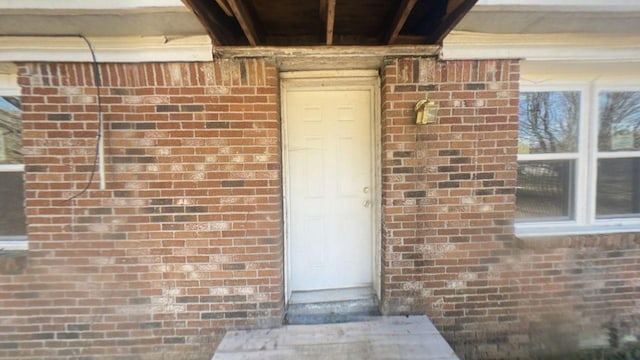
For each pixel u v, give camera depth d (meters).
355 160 3.06
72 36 2.38
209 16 2.13
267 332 2.55
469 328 2.77
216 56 2.48
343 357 2.21
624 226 3.04
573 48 2.61
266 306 2.63
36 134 2.49
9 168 2.68
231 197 2.59
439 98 2.62
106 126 2.51
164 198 2.57
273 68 2.54
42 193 2.52
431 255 2.71
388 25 2.47
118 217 2.56
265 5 2.28
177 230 2.59
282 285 2.75
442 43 2.52
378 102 2.87
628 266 2.92
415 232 2.69
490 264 2.75
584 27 2.46
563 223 3.02
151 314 2.61
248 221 2.60
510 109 2.65
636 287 2.92
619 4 2.20
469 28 2.47
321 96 3.00
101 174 2.53
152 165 2.54
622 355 2.83
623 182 3.08
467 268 2.73
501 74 2.63
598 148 3.05
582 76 2.95
